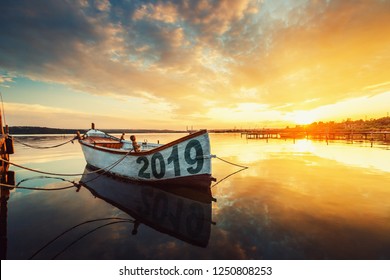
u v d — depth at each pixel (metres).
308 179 8.87
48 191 7.84
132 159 8.57
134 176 8.78
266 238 4.19
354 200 6.21
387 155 15.91
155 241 4.22
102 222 5.16
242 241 4.12
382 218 4.94
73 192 7.68
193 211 5.77
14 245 4.08
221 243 4.08
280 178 9.15
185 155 7.70
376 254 3.58
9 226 4.92
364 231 4.34
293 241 4.05
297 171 10.55
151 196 7.16
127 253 3.81
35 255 3.75
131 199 6.89
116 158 9.25
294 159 14.66
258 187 7.84
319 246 3.85
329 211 5.42
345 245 3.86
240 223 4.89
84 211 5.87
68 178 9.89
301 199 6.39
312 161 13.62
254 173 10.30
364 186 7.69
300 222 4.83
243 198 6.66
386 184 7.92
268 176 9.59
